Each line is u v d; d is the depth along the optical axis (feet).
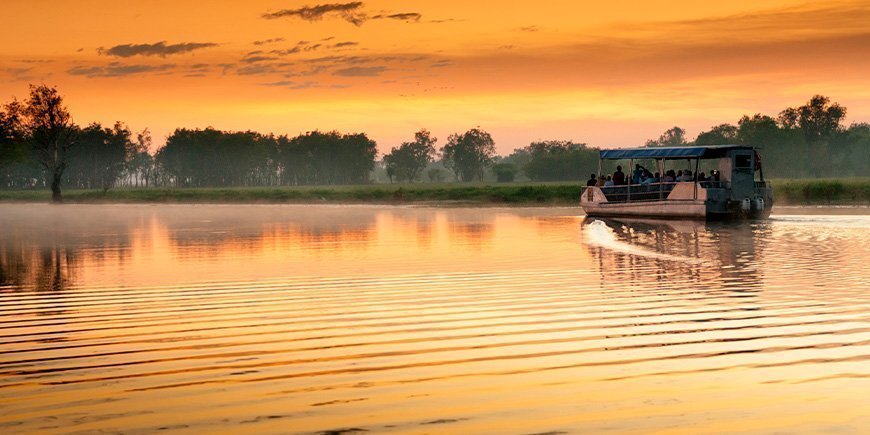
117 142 614.75
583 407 25.50
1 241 97.35
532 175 602.03
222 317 41.68
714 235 88.94
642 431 23.31
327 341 35.40
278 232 107.45
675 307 42.27
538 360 31.32
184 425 24.30
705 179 122.31
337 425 24.17
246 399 26.81
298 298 47.50
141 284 55.06
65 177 611.88
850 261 61.93
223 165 649.61
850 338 34.17
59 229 122.62
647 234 92.53
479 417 24.72
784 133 513.45
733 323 37.70
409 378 29.07
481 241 86.53
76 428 24.13
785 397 26.14
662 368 29.86
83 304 46.70
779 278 52.70
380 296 47.73
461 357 32.04
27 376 30.09
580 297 46.03
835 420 23.94
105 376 29.96
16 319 42.04
